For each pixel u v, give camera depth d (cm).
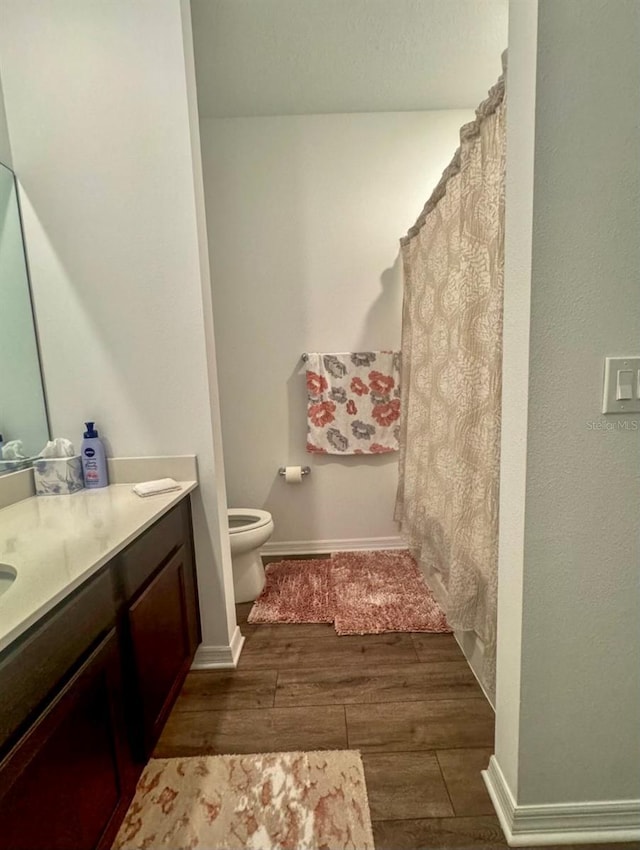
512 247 92
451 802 109
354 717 137
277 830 104
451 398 166
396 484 265
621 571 94
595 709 98
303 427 261
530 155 83
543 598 94
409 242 229
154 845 101
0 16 138
